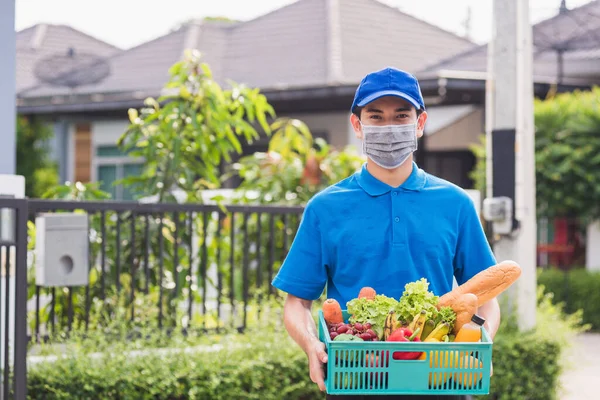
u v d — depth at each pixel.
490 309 3.42
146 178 7.41
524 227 7.36
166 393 5.82
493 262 3.46
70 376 5.67
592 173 12.85
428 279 3.38
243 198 8.98
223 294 7.36
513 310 7.35
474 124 16.58
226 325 6.76
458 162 16.81
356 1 20.81
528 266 7.40
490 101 7.38
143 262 7.20
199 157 7.79
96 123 20.53
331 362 3.00
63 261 6.12
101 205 6.29
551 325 7.62
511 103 7.30
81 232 6.16
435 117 16.72
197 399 5.90
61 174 20.84
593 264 13.61
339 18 19.83
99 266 7.04
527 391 7.13
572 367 7.65
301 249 3.48
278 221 9.23
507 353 7.03
